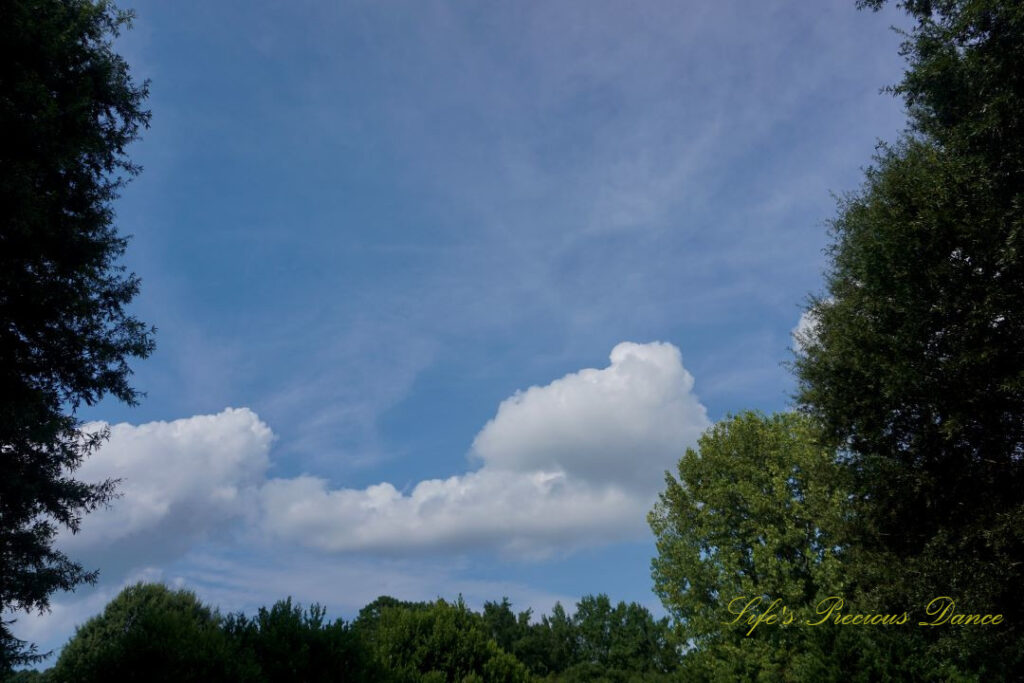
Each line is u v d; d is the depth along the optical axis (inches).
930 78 618.8
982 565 545.6
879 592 653.9
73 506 748.6
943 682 565.6
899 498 620.4
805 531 893.8
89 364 743.7
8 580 692.7
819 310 756.6
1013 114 530.0
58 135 632.4
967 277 554.3
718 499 970.7
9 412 639.8
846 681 586.9
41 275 655.8
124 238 743.7
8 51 614.9
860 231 668.7
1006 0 521.7
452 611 686.5
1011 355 552.4
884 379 617.3
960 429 571.5
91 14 729.0
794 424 983.0
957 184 566.9
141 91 764.6
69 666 357.7
